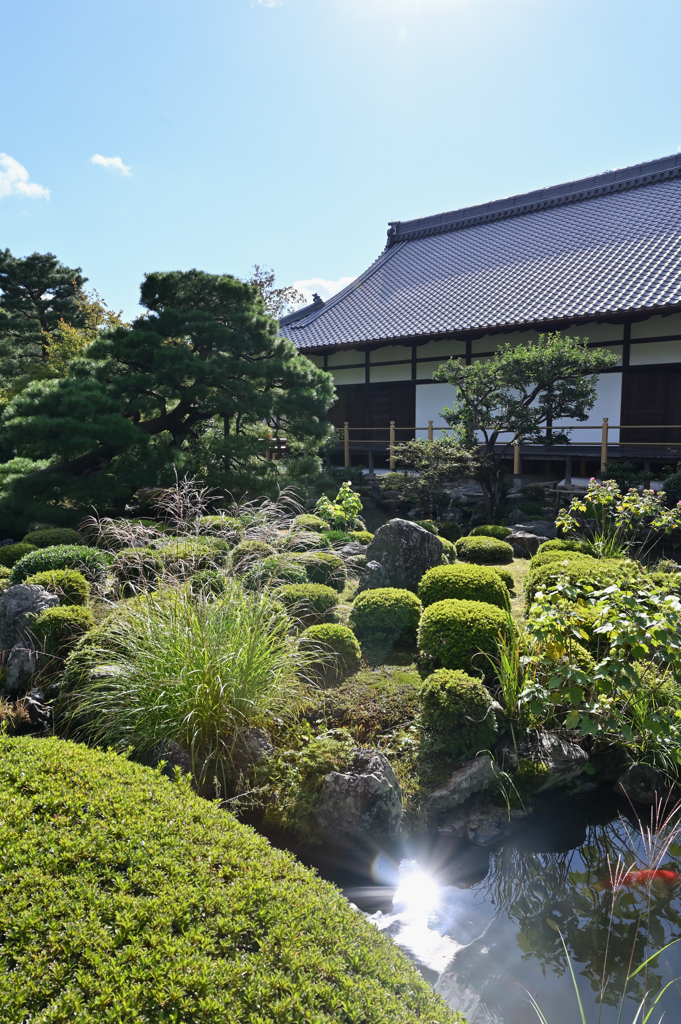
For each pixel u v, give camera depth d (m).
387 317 16.95
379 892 3.23
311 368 12.31
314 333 18.06
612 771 4.21
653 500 7.84
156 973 1.69
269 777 3.73
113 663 4.30
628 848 3.63
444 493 12.72
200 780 3.61
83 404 9.44
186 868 2.11
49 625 4.95
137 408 11.34
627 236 15.34
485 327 13.73
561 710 4.40
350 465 17.69
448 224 21.08
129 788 2.55
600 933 2.97
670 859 3.54
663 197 16.39
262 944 1.86
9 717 4.24
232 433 12.83
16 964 1.70
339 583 7.40
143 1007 1.61
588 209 17.73
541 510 12.23
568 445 13.62
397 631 5.62
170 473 10.47
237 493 11.29
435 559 7.18
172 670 3.95
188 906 1.94
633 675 3.66
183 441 12.50
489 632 4.69
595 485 8.31
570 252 15.88
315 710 4.39
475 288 16.30
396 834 3.49
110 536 7.46
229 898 2.01
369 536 9.51
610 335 13.73
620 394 13.64
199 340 11.40
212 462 11.30
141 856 2.14
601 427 12.27
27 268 23.28
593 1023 2.42
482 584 5.69
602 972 2.71
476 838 3.65
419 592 5.97
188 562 5.71
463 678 4.18
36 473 10.06
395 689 4.68
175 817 2.39
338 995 1.74
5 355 23.28
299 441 12.82
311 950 1.88
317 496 13.57
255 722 4.03
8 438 9.27
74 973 1.68
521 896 3.22
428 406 16.62
